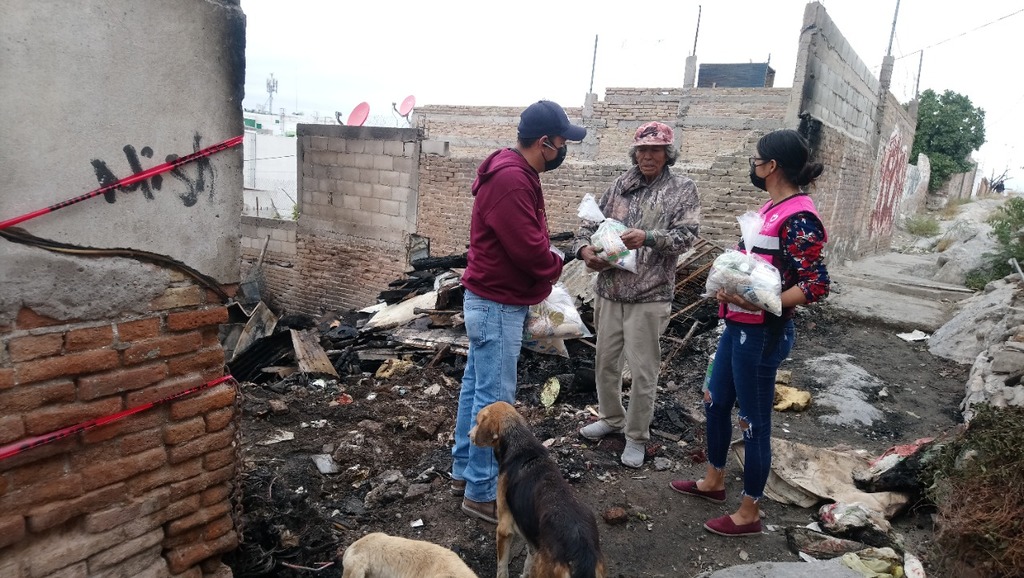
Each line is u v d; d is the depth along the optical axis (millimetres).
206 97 2428
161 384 2432
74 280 2113
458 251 12078
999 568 2574
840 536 3240
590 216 3928
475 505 3406
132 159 2219
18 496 2064
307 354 6219
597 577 2230
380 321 7457
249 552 2998
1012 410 3320
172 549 2584
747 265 2902
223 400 2668
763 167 3062
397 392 5375
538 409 5031
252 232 14398
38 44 1927
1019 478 2740
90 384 2205
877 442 4551
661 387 5598
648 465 4098
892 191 16531
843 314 8102
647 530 3381
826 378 5781
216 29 2420
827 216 10430
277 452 4129
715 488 3621
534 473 2635
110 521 2322
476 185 3252
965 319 6922
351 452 4109
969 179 30547
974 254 10961
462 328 6680
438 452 4191
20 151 1932
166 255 2367
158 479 2475
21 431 2037
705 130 17641
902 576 2852
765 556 3172
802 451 3869
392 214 12250
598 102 19016
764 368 3020
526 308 3359
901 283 10062
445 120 24156
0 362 1975
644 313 3805
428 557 2449
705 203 9227
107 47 2092
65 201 2053
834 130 9758
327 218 13180
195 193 2439
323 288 13469
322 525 3314
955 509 2859
